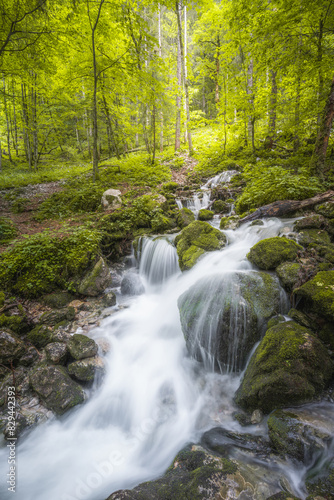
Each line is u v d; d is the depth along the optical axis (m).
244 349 3.38
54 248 6.11
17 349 3.73
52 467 2.65
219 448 2.49
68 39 9.26
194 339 3.72
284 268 3.89
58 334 4.19
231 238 6.33
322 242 4.47
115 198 9.03
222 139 16.44
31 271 5.64
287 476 2.04
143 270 7.17
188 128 15.12
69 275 5.87
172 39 25.08
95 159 11.75
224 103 12.98
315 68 7.15
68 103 16.23
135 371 3.88
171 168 13.81
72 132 26.19
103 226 7.72
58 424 3.08
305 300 3.28
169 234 7.89
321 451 2.03
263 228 5.84
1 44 7.85
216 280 4.15
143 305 5.68
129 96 12.71
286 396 2.50
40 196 11.05
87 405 3.35
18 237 7.20
